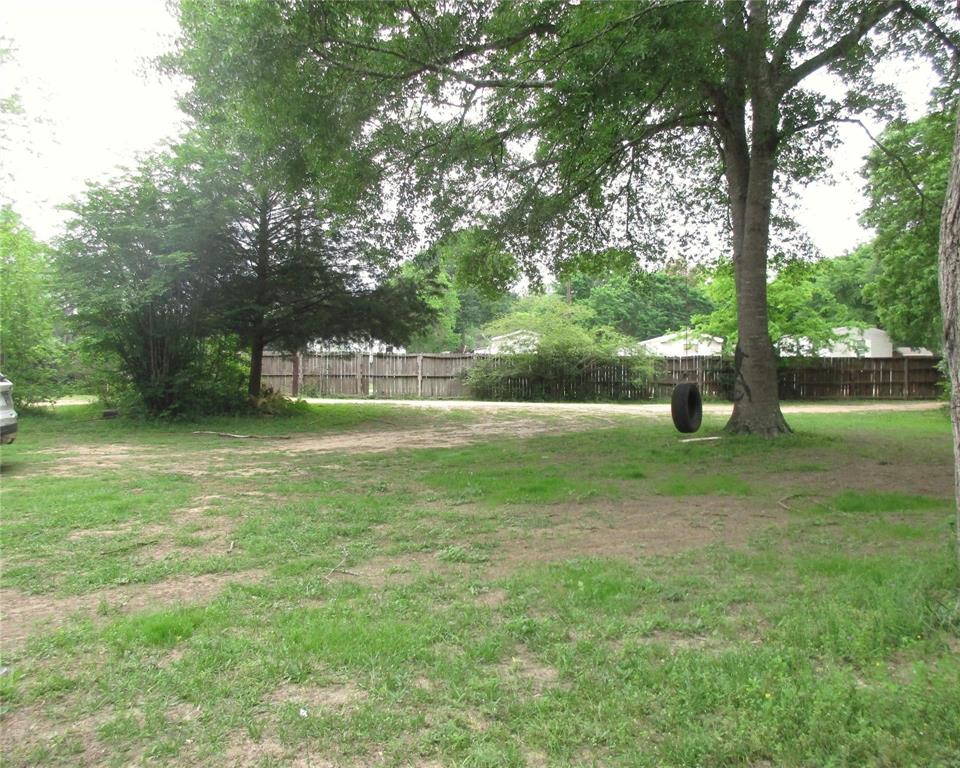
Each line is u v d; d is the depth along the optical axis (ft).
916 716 8.18
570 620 12.00
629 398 89.35
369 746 8.13
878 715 8.26
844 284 113.60
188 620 12.03
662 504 22.41
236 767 7.77
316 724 8.52
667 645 10.82
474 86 31.04
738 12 30.55
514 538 18.24
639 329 161.79
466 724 8.57
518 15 29.71
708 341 91.61
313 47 27.91
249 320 56.59
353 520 20.39
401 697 9.27
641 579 14.20
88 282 49.19
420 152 34.83
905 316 68.49
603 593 13.32
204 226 49.37
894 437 41.73
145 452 37.60
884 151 44.34
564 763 7.68
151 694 9.48
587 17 26.73
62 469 30.96
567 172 39.29
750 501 22.79
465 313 177.99
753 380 40.93
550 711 8.79
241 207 50.34
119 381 55.26
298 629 11.52
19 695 9.52
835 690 8.78
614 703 8.89
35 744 8.30
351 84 29.96
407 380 94.58
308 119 29.22
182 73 33.94
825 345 86.89
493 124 34.22
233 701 9.23
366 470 30.76
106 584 14.58
